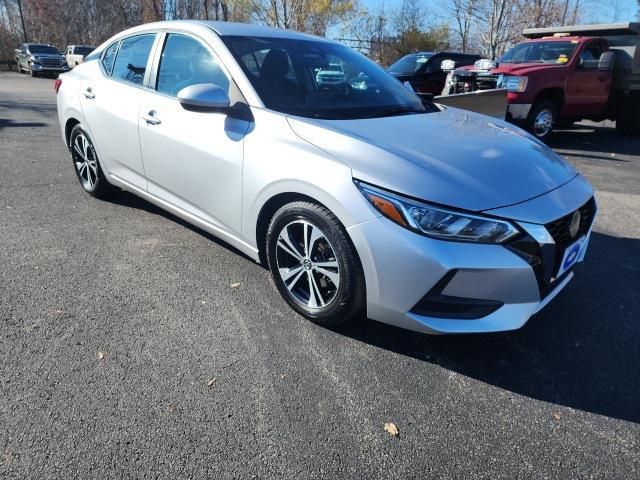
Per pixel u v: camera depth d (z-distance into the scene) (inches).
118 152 158.2
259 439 81.7
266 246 117.5
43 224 164.4
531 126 328.2
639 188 240.7
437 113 135.6
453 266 89.0
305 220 105.6
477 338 111.7
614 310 126.1
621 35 370.9
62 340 104.0
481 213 90.2
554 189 102.9
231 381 94.5
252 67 124.0
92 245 149.9
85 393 89.4
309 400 90.8
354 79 140.9
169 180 139.7
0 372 93.6
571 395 95.2
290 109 117.2
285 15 944.3
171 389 91.6
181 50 138.3
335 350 105.1
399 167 95.6
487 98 248.4
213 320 113.8
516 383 98.0
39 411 84.7
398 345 107.7
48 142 297.6
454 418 88.4
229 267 139.4
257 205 114.4
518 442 83.8
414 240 90.5
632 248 166.4
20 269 133.0
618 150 339.3
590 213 113.2
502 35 922.1
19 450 77.0
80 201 187.8
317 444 81.4
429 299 92.9
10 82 844.0
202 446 79.7
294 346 105.7
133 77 152.7
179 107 132.6
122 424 83.1
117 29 1663.4
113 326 109.7
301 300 114.7
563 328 117.3
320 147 103.3
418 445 82.3
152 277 132.3
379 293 96.9
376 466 77.9
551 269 97.0
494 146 112.3
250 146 113.7
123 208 181.8
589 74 346.9
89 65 177.0
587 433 86.2
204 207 131.4
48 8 1667.1
